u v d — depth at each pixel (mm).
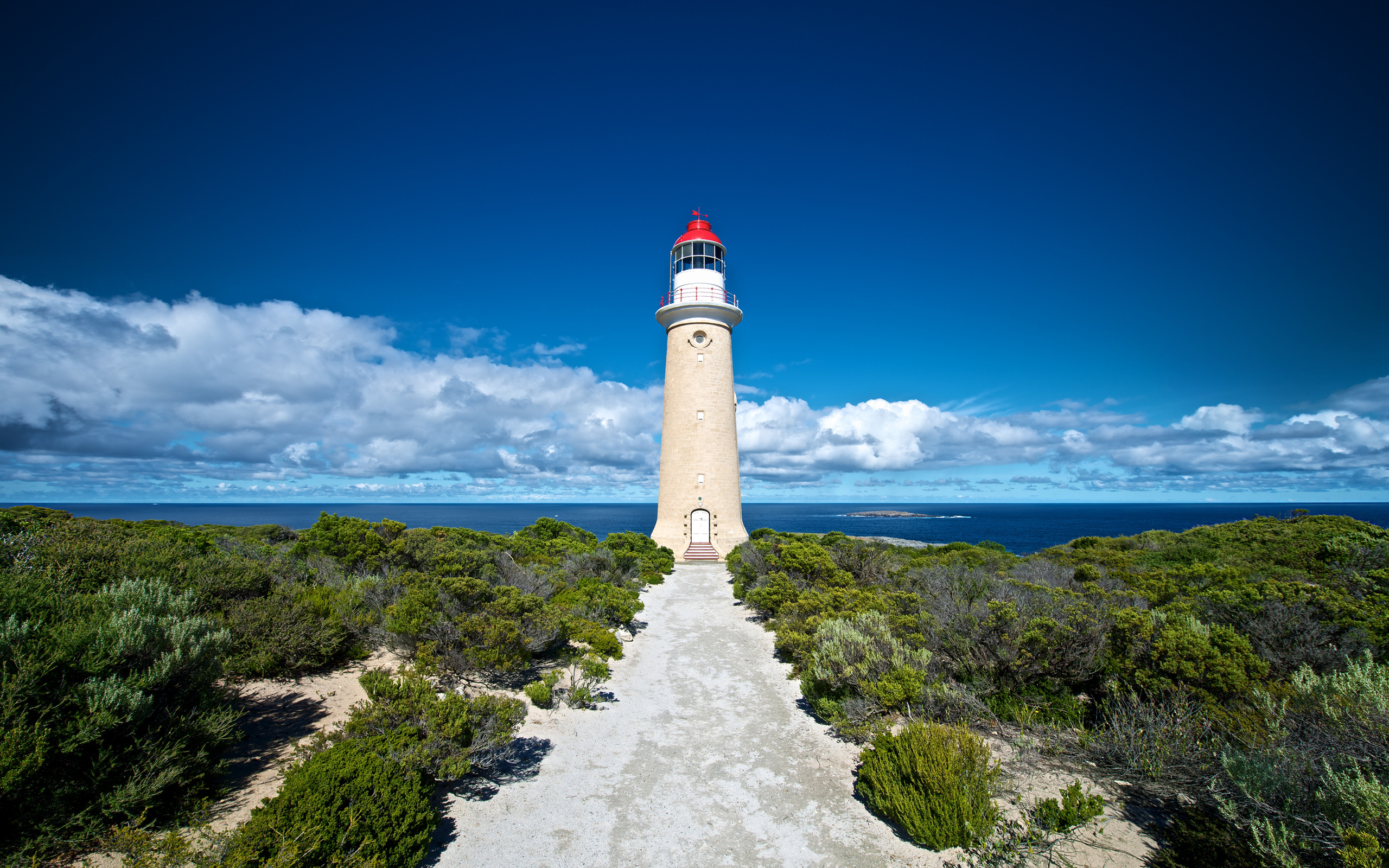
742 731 10820
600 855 7086
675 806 8211
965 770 7633
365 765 6746
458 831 7473
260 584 13273
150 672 7172
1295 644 10727
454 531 29312
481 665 11938
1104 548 29375
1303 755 6539
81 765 6410
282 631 11375
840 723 10398
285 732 9391
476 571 17844
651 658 15500
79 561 11141
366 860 5922
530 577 18562
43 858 5832
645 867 6883
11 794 5730
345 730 8227
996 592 15484
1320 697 7883
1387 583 15844
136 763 6676
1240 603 12109
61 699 6398
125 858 5758
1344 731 6930
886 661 11195
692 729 10922
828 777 9086
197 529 24188
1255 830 5973
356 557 20578
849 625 13070
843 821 7828
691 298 39156
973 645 11234
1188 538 28984
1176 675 9250
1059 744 9102
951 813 7125
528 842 7309
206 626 8594
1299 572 19312
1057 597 13883
